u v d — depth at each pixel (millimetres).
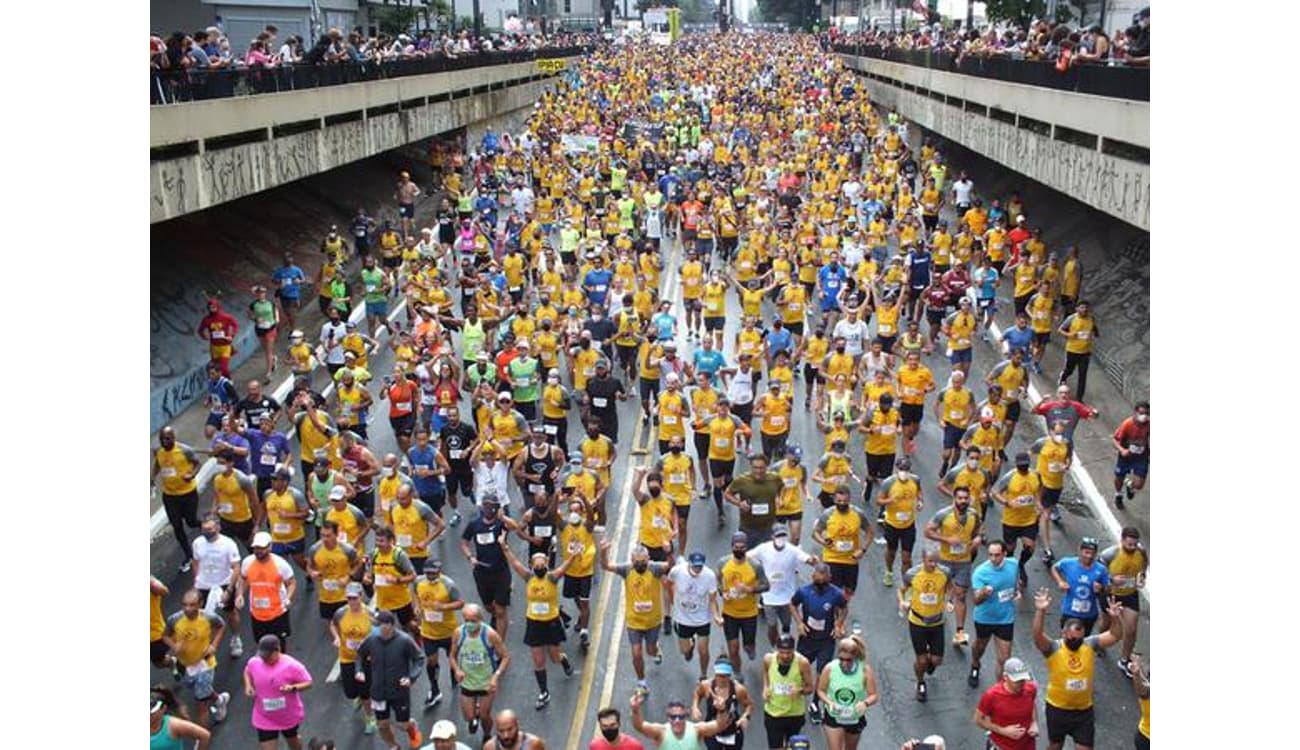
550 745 11391
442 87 39250
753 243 25594
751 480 13578
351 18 48125
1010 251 26312
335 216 32938
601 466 15016
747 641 12000
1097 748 11312
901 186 32188
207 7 35281
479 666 10945
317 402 15766
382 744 11461
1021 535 14055
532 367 18016
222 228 26625
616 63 80062
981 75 30234
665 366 18766
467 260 27125
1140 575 12141
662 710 11961
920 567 11836
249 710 12023
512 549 15484
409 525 13234
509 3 89375
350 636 11312
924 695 12070
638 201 32312
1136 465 15664
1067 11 35062
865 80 62094
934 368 22641
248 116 21719
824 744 11266
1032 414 20156
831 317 23547
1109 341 21656
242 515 14211
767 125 48094
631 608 11758
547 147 40719
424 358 17969
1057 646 10438
